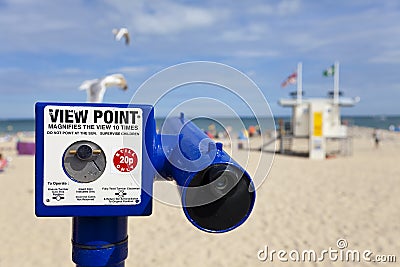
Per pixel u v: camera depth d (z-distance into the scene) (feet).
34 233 20.47
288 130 69.05
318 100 66.44
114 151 5.01
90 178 4.98
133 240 19.13
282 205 26.11
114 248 5.51
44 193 4.87
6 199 28.58
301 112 66.13
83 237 5.45
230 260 16.71
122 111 4.99
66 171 4.91
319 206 25.80
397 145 88.69
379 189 31.58
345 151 66.95
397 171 42.57
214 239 19.27
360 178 37.63
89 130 4.94
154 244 18.60
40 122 4.83
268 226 21.35
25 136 131.23
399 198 27.96
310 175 39.96
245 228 20.99
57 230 20.99
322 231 20.45
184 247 18.20
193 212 4.62
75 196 4.95
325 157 60.90
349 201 27.22
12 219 23.02
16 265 16.33
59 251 17.94
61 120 4.87
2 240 19.34
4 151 72.49
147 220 22.33
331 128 66.13
